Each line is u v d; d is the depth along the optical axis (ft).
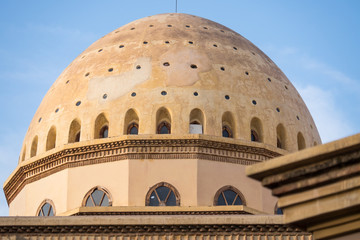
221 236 96.63
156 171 125.90
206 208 120.06
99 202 126.31
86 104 134.62
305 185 39.42
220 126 130.52
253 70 141.08
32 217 98.02
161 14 156.87
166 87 132.77
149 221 97.25
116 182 126.11
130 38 144.77
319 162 38.91
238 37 150.41
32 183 136.46
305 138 142.00
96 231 97.60
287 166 39.45
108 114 131.85
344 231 38.99
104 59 141.18
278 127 138.31
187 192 124.57
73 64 147.43
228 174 127.75
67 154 130.82
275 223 95.71
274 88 141.38
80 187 128.26
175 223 96.73
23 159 144.97
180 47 140.05
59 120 136.05
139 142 126.82
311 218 39.52
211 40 143.84
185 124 129.08
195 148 127.13
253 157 130.72
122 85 134.62
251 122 135.03
